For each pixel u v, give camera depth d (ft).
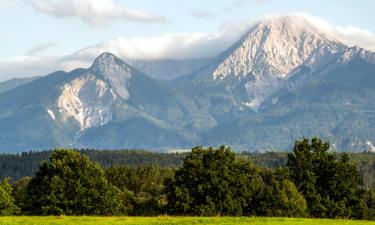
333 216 501.15
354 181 514.68
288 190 483.92
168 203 486.38
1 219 352.08
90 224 329.52
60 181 494.18
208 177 484.33
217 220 355.15
